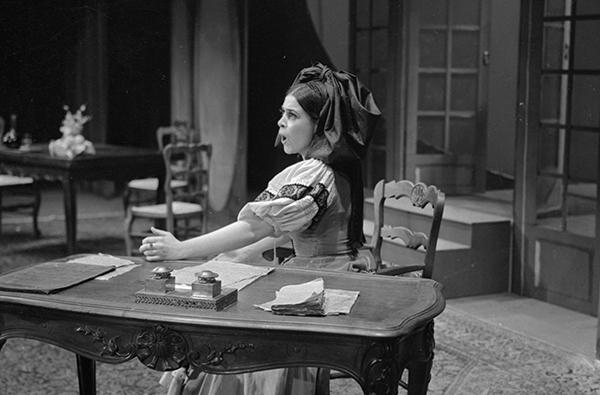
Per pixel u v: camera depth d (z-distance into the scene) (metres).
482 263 6.46
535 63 6.28
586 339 5.36
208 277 2.62
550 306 6.18
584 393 4.34
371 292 2.85
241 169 8.64
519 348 5.09
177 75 9.26
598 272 5.82
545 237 6.27
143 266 3.14
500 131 8.92
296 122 3.35
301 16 9.15
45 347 5.07
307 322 2.46
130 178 7.53
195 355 2.52
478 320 5.73
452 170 8.04
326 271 3.13
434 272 6.29
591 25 5.90
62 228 9.10
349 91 3.38
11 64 10.39
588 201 6.07
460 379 4.52
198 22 8.89
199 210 7.32
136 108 10.66
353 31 8.42
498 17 8.84
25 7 10.10
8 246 8.11
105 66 10.61
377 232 4.05
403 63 7.68
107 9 10.16
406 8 7.61
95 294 2.74
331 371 3.62
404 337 2.47
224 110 8.64
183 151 7.10
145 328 2.55
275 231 3.26
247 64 9.00
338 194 3.35
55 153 7.34
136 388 4.31
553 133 6.29
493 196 8.06
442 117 8.02
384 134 8.14
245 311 2.58
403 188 3.93
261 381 3.02
